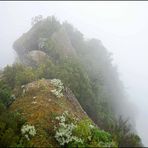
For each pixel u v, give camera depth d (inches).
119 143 359.9
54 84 518.9
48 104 445.1
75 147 349.7
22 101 463.5
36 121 398.0
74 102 513.0
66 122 406.9
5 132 350.6
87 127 379.9
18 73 605.6
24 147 337.7
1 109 413.7
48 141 363.3
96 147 343.9
